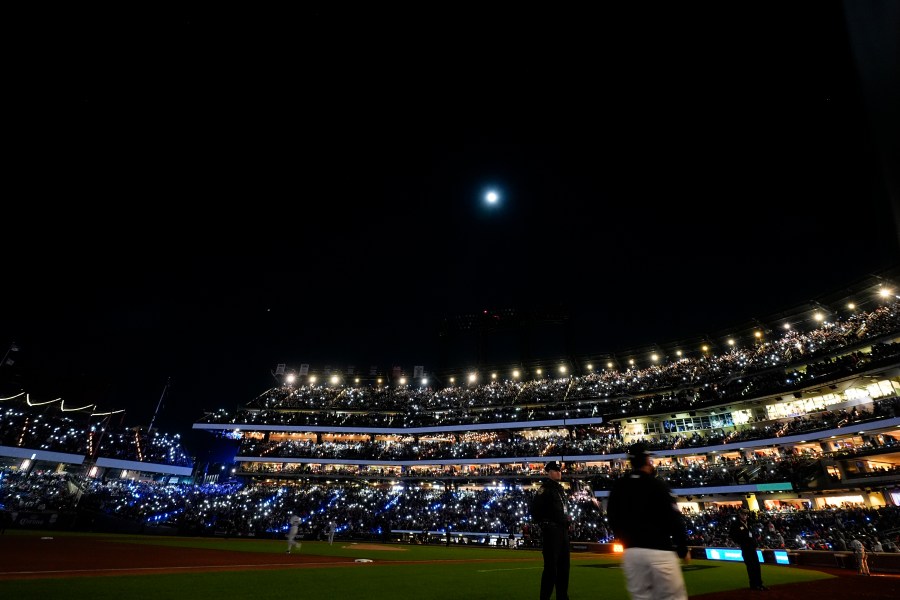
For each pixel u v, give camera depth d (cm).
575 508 4412
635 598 408
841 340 4297
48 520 3534
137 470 5372
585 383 6034
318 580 1223
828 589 1293
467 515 4519
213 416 6069
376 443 5891
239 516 4400
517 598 940
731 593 1192
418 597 942
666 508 427
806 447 4088
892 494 3425
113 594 845
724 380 4969
